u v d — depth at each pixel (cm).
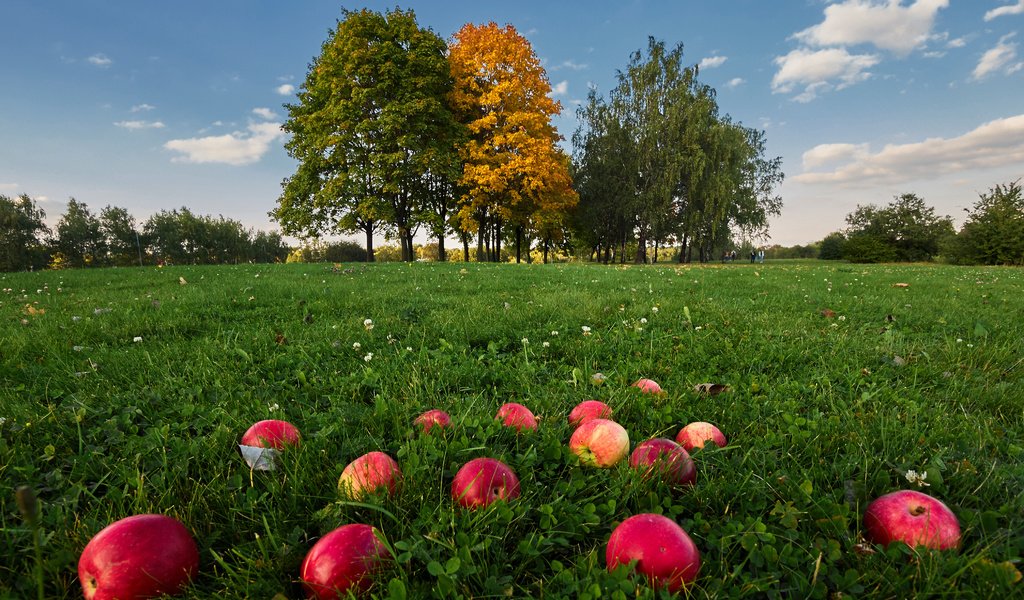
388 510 169
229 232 8556
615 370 342
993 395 299
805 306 657
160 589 126
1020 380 325
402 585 125
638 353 399
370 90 2672
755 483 190
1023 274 1529
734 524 163
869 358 385
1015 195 3538
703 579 139
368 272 1291
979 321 507
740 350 405
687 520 169
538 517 176
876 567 146
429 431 226
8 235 6212
